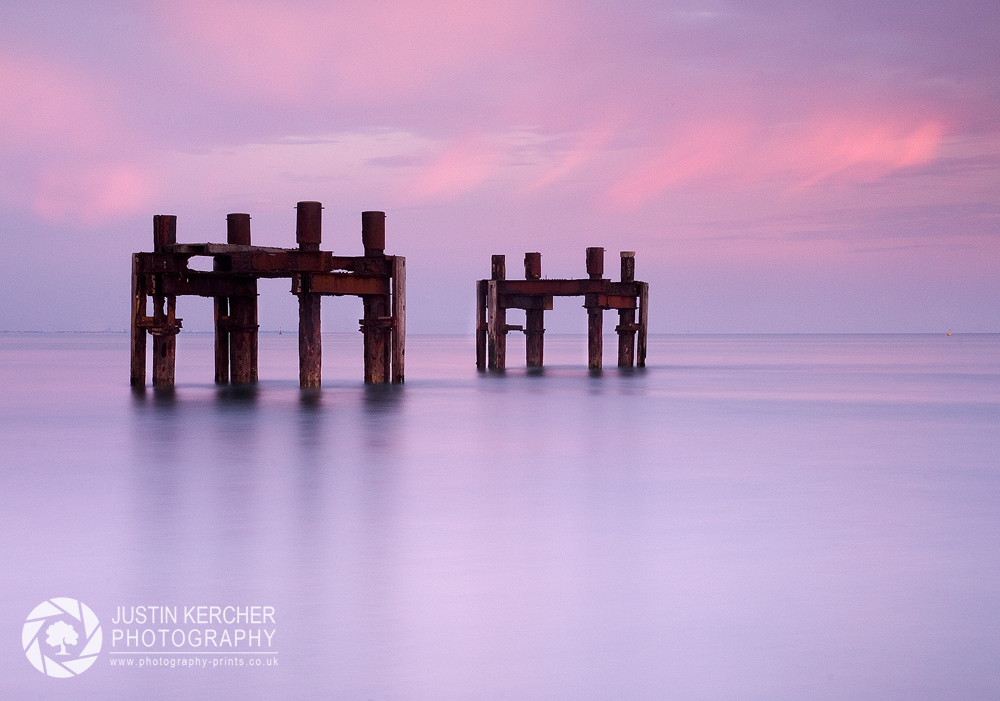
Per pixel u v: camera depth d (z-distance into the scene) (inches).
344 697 287.9
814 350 4655.5
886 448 806.5
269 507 542.3
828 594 383.6
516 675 302.7
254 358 1375.5
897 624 347.6
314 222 1193.4
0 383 1631.4
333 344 6254.9
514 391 1366.9
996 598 378.0
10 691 295.7
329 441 815.1
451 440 829.2
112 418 981.8
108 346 5236.2
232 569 414.6
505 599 374.6
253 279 1341.0
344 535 475.5
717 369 2273.6
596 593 382.6
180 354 3346.5
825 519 519.2
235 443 798.5
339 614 357.4
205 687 296.4
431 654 319.6
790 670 306.3
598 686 294.7
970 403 1280.8
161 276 1305.4
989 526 503.8
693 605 367.9
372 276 1318.9
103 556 435.2
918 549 453.7
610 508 545.0
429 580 399.2
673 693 289.9
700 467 693.9
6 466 685.3
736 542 466.0
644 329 1915.6
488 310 1786.4
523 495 581.3
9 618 354.9
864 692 290.8
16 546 452.8
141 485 610.5
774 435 892.0
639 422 989.2
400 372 1374.3
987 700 285.4
